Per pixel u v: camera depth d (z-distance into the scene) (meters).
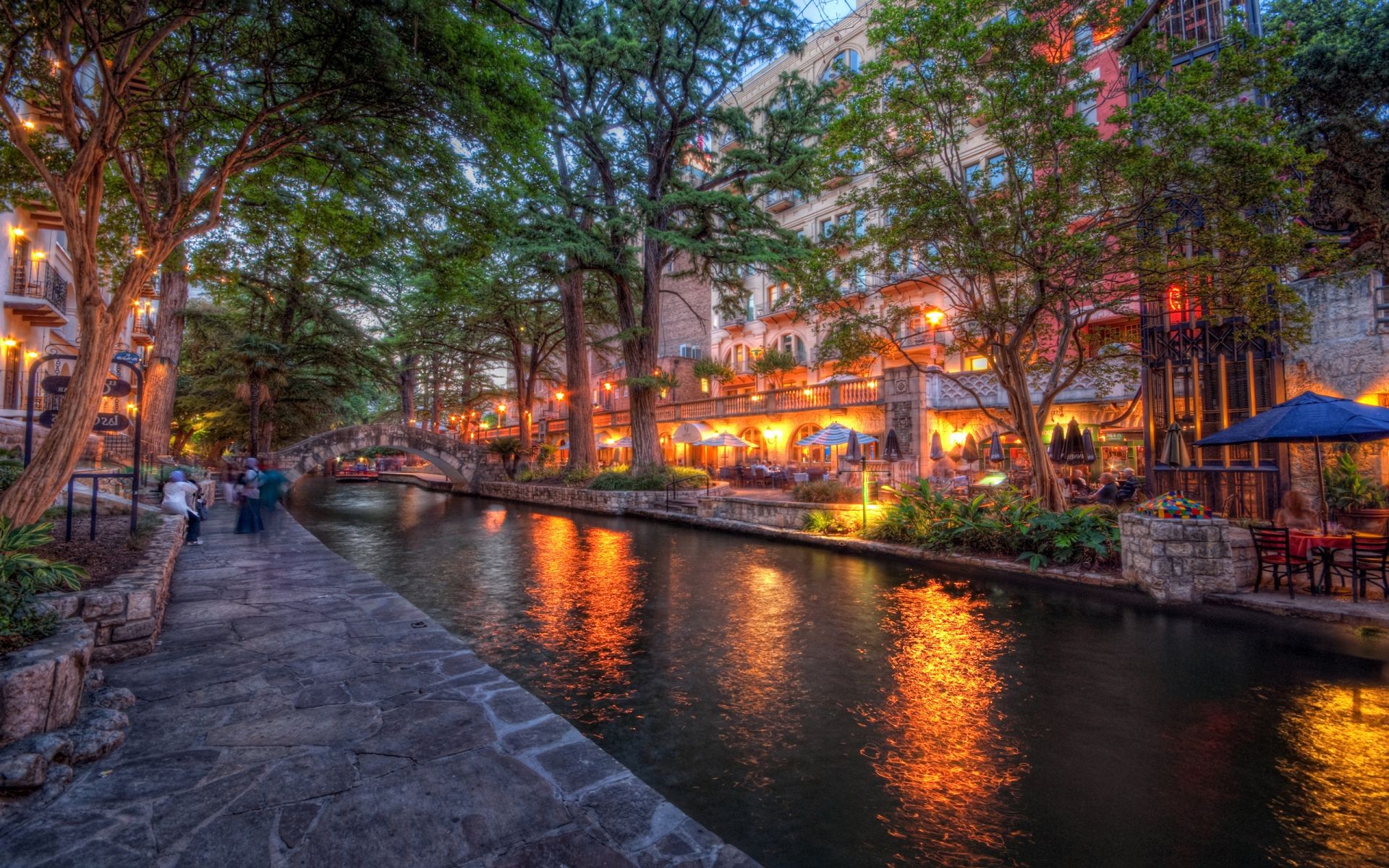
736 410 30.22
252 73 8.31
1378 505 9.80
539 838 2.63
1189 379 11.53
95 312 5.52
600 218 24.12
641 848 2.60
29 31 5.41
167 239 6.08
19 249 18.47
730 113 21.95
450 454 33.97
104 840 2.47
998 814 3.46
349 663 4.89
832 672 5.78
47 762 2.89
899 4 11.16
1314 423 7.62
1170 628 6.88
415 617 6.38
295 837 2.54
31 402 7.48
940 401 23.14
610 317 32.41
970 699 5.09
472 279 25.98
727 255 20.67
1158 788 3.70
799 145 22.41
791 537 14.36
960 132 11.25
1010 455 21.42
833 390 25.59
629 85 22.09
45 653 3.30
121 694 3.95
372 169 9.08
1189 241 9.54
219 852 2.42
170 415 21.47
